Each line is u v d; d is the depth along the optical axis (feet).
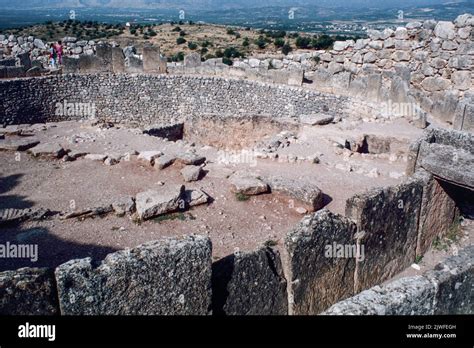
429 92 61.67
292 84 70.49
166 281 17.13
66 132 57.36
